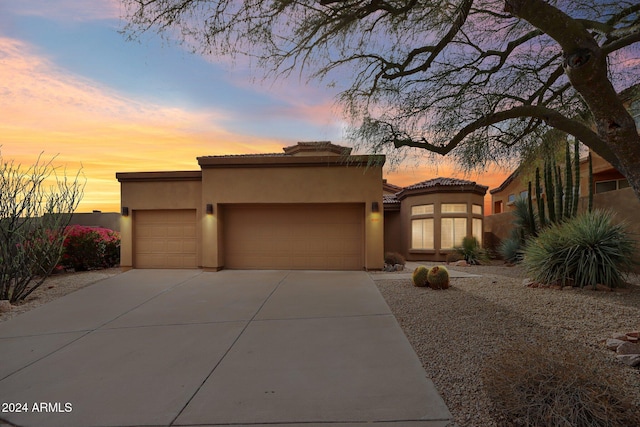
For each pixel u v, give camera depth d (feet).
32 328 22.06
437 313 22.18
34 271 30.89
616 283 27.32
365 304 25.84
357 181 41.73
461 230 55.67
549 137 22.47
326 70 19.51
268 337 19.47
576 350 11.90
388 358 15.97
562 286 28.25
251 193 42.52
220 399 12.66
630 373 12.69
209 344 18.56
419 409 11.57
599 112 11.62
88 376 14.88
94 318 24.00
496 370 10.62
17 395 13.30
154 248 45.27
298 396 12.75
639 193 11.97
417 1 16.56
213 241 42.78
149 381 14.29
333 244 43.75
